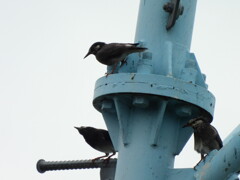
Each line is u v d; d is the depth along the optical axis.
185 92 10.00
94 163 11.77
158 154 9.96
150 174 9.79
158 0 11.20
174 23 10.86
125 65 11.16
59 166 12.00
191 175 9.34
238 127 8.85
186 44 11.05
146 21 11.20
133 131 10.11
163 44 10.89
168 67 10.41
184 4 11.20
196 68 10.81
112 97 10.27
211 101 10.36
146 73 10.30
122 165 10.00
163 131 10.12
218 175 8.32
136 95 10.02
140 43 11.00
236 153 7.90
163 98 9.94
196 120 10.29
